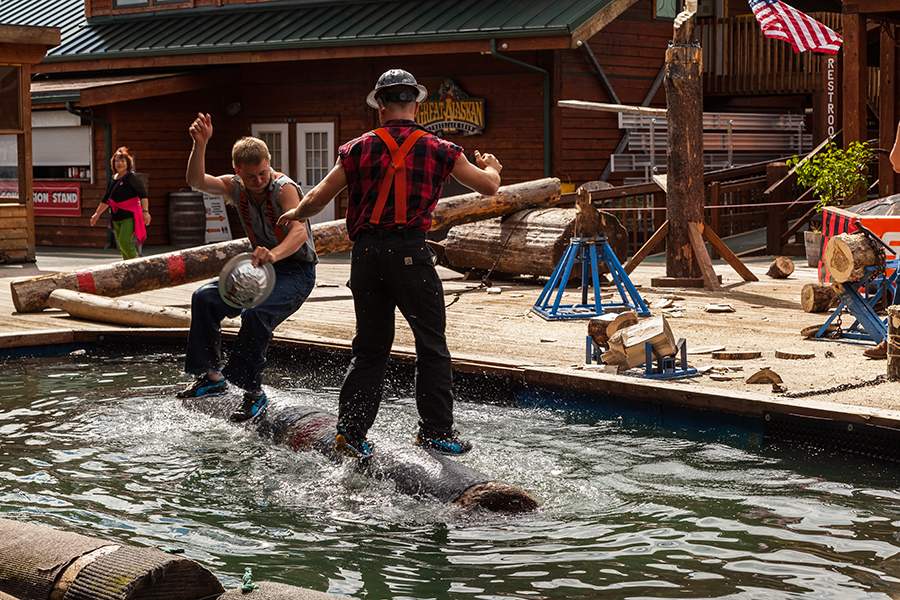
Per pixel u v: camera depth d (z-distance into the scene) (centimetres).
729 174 1573
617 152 1705
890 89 1299
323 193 435
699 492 428
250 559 354
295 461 483
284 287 534
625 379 567
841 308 703
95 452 499
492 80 1670
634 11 1711
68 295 892
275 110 1936
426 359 450
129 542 369
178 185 1967
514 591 323
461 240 1146
